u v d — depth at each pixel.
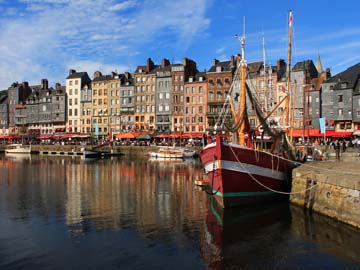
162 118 88.69
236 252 12.39
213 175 18.91
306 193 18.05
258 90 64.62
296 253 12.26
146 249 12.62
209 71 84.12
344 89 64.25
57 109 104.31
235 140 20.86
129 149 72.50
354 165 20.16
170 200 21.66
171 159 61.69
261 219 16.52
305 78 66.00
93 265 11.23
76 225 15.76
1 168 44.03
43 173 38.00
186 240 13.64
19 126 114.00
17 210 18.86
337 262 11.48
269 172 19.77
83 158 64.88
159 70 91.00
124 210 18.81
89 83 104.88
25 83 118.06
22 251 12.44
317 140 59.00
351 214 13.91
